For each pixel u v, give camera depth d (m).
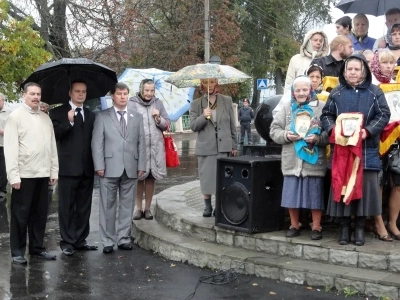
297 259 6.50
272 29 45.16
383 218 7.17
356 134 5.98
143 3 29.55
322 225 7.27
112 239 7.81
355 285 5.83
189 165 18.02
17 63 16.31
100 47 26.34
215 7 34.59
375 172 6.22
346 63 6.23
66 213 7.71
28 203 7.28
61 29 24.91
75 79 7.73
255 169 6.79
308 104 6.56
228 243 7.12
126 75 13.30
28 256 7.59
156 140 8.55
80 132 7.70
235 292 6.04
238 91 39.41
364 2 9.06
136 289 6.22
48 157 7.34
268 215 6.95
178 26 31.61
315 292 5.95
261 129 7.75
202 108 8.02
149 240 7.81
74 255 7.64
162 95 13.23
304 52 7.94
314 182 6.50
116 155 7.71
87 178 7.86
